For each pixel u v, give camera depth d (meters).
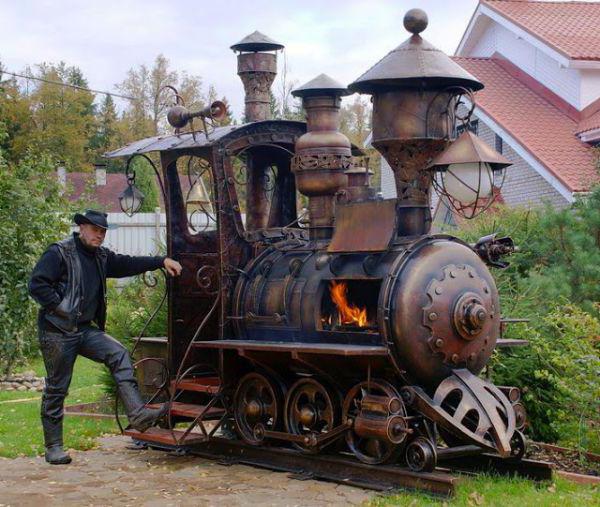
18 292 13.26
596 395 7.38
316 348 6.48
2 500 6.31
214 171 7.79
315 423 7.09
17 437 8.54
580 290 10.36
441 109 6.97
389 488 6.40
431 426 6.71
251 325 7.60
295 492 6.48
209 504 6.15
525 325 8.36
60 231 14.43
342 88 7.70
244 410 7.62
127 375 7.32
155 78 47.53
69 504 6.19
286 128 8.31
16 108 43.50
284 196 8.71
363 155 8.51
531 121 18.53
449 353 6.53
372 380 6.68
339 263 7.05
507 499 5.98
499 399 6.62
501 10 20.84
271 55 8.95
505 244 7.11
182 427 9.10
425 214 7.00
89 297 7.42
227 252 7.80
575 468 7.32
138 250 22.19
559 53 18.28
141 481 6.89
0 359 13.56
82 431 8.81
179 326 8.31
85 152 47.84
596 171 15.91
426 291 6.46
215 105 7.72
